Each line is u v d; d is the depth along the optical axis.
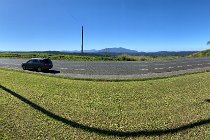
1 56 69.56
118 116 11.01
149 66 37.53
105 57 60.72
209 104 13.02
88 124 10.03
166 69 32.50
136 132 9.27
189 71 28.31
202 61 49.41
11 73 25.44
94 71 30.52
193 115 11.16
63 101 13.48
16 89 16.67
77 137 8.84
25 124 9.97
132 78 21.81
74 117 10.84
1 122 10.12
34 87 17.38
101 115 11.13
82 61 50.16
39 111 11.62
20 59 58.31
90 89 16.59
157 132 9.29
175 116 11.02
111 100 13.73
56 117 10.81
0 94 15.13
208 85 18.39
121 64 41.75
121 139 8.73
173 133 9.24
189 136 8.98
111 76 24.55
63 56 63.59
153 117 10.88
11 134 8.98
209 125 10.01
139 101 13.53
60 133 9.16
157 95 14.92
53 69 33.69
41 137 8.79
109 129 9.52
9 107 12.22
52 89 16.66
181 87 17.44
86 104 12.88
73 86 17.64
